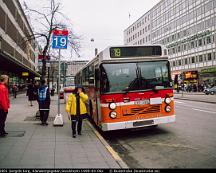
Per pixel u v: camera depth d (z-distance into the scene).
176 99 31.70
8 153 6.65
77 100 8.93
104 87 8.90
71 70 33.16
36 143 7.80
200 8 57.34
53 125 10.92
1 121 8.56
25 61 58.69
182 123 12.00
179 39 66.38
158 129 10.62
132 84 9.05
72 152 6.82
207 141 8.30
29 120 12.30
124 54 9.16
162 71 9.45
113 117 8.77
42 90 11.02
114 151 7.00
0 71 34.62
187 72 58.41
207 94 44.22
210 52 54.31
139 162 6.43
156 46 9.46
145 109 9.05
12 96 35.59
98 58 9.58
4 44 36.06
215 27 52.59
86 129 10.45
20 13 51.03
